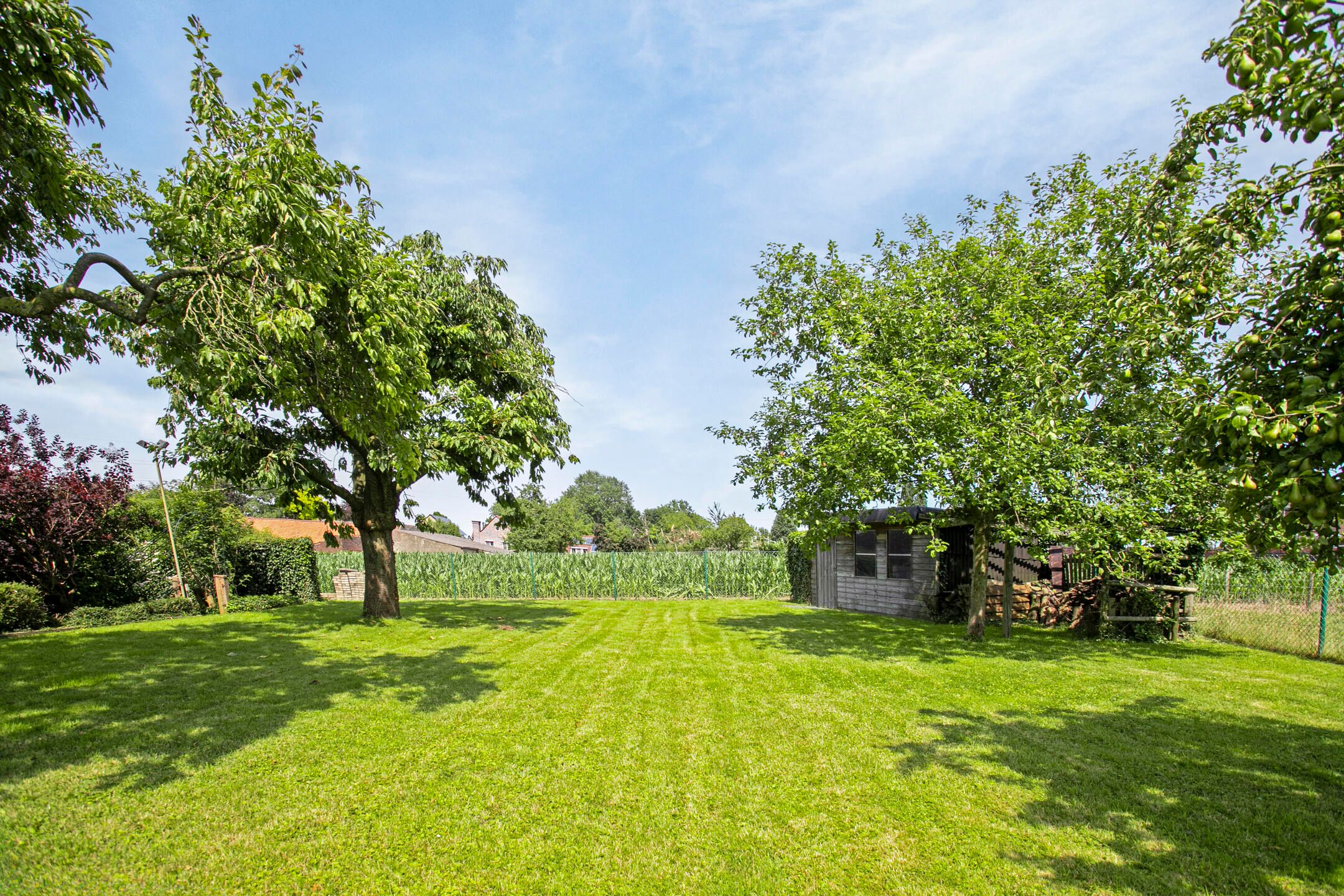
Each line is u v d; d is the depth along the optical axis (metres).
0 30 4.26
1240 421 2.71
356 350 7.45
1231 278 4.14
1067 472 8.90
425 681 7.49
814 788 4.37
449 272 12.85
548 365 14.55
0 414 12.81
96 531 13.66
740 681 7.56
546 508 42.69
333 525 15.70
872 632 12.07
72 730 5.33
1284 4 2.77
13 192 6.01
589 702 6.55
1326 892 3.09
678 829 3.79
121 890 3.09
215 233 6.49
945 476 8.65
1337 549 3.32
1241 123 3.87
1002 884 3.19
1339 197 2.97
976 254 10.50
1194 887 3.14
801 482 10.74
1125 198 9.41
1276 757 4.87
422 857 3.45
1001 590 13.80
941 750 5.07
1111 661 8.71
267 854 3.45
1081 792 4.26
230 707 6.15
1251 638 10.06
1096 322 9.03
